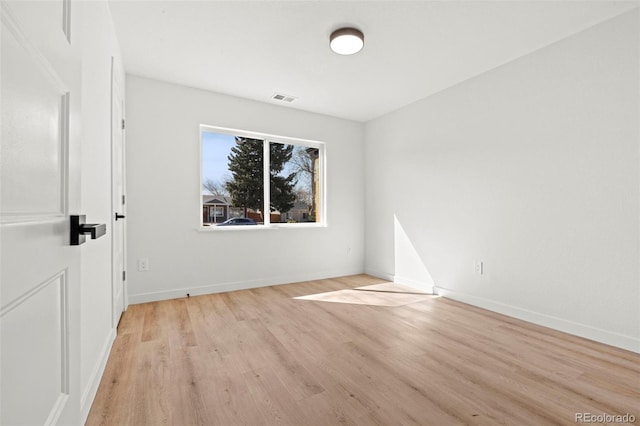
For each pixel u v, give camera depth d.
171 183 3.22
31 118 0.58
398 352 2.03
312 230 4.19
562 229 2.42
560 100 2.44
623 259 2.11
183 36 2.41
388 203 4.18
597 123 2.23
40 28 0.61
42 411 0.63
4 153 0.49
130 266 3.00
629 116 2.08
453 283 3.28
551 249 2.48
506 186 2.80
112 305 2.13
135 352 2.00
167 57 2.73
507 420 1.37
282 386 1.63
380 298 3.29
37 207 0.61
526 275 2.64
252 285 3.71
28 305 0.58
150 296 3.10
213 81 3.21
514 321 2.61
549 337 2.28
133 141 3.03
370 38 2.44
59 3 0.72
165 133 3.20
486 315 2.76
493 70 2.91
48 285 0.67
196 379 1.69
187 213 3.31
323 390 1.59
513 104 2.75
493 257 2.89
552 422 1.36
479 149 3.04
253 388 1.61
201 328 2.42
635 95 2.06
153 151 3.13
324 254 4.29
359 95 3.59
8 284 0.50
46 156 0.65
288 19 2.21
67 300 0.76
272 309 2.90
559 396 1.55
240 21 2.23
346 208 4.50
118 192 2.52
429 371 1.79
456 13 2.13
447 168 3.36
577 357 1.96
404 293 3.50
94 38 1.62
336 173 4.41
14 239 0.52
